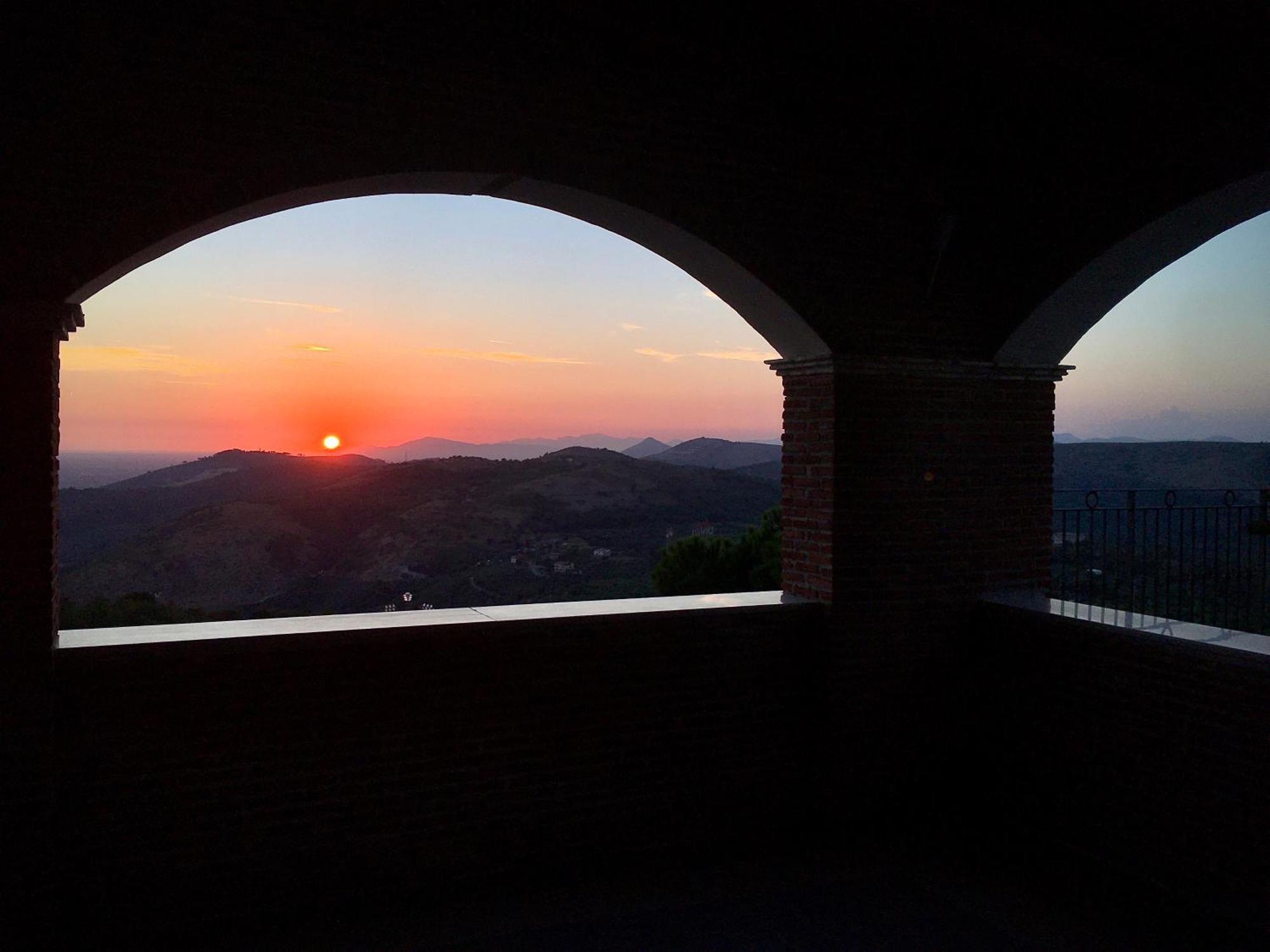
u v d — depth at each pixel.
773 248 4.37
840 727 4.52
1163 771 3.81
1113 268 4.40
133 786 3.42
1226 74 3.71
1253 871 3.46
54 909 3.27
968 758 4.81
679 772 4.30
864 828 4.58
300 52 3.56
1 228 3.16
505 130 3.86
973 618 4.80
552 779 4.05
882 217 4.61
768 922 3.62
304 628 3.73
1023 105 4.59
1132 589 4.55
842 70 4.48
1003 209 4.77
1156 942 3.45
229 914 3.55
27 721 3.21
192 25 3.42
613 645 4.16
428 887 3.84
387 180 3.79
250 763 3.57
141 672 3.42
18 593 3.20
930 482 4.71
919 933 3.53
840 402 4.51
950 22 4.15
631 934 3.52
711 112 4.25
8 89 3.18
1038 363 4.98
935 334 4.72
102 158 3.29
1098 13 3.81
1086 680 4.18
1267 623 4.20
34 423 3.21
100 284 3.43
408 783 3.81
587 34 4.01
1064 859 4.23
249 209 3.62
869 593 4.57
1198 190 3.84
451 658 3.87
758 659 4.47
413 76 3.72
